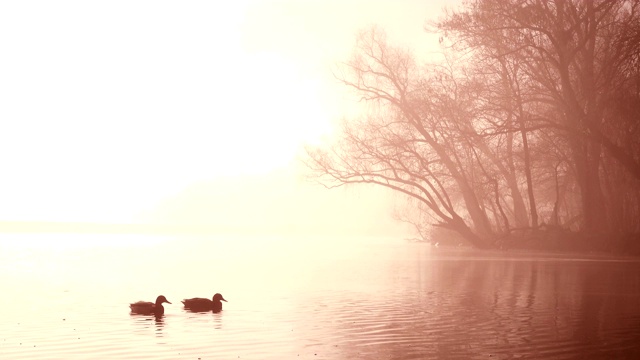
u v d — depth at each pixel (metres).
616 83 65.25
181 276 44.41
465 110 71.81
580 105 69.94
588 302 30.20
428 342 20.73
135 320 25.22
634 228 71.38
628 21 65.19
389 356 18.81
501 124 71.81
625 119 64.06
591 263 55.78
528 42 66.44
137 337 21.70
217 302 27.95
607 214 73.50
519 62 68.00
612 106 64.50
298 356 18.84
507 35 68.31
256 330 22.86
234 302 30.39
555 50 68.75
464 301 30.52
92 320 25.27
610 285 37.88
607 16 69.56
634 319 25.20
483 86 69.75
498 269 49.91
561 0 66.69
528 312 27.11
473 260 61.16
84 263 59.03
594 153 70.94
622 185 71.12
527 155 71.56
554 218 78.62
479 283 39.16
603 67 66.44
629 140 65.50
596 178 71.19
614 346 20.08
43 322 24.84
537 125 68.44
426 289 35.59
